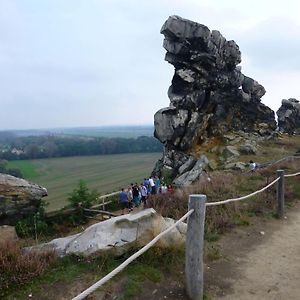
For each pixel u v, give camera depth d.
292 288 6.58
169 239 7.26
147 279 6.24
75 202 18.56
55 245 7.29
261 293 6.37
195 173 29.00
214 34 34.66
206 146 35.81
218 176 20.89
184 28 33.31
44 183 74.44
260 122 43.59
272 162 28.42
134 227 7.12
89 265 6.46
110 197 21.47
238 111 41.16
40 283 5.87
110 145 139.25
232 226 10.15
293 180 16.92
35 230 15.38
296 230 10.13
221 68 36.22
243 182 16.97
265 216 11.39
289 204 13.02
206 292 6.28
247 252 8.36
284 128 50.06
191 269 5.82
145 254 6.85
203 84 34.88
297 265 7.63
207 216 10.56
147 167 95.25
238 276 7.03
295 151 36.44
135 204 20.03
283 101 51.97
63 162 113.75
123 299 5.64
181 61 34.12
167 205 12.62
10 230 13.08
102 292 5.70
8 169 88.06
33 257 6.52
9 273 6.09
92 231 7.24
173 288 6.14
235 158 32.97
